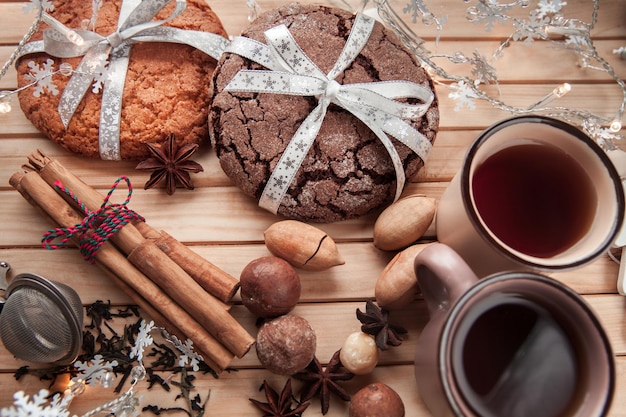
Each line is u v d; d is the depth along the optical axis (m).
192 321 0.37
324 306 0.39
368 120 0.37
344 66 0.38
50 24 0.38
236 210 0.40
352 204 0.38
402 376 0.38
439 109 0.42
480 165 0.35
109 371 0.37
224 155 0.38
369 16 0.41
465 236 0.34
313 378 0.37
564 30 0.40
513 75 0.42
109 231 0.37
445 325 0.30
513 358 0.32
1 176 0.40
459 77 0.39
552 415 0.31
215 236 0.39
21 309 0.35
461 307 0.30
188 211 0.40
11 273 0.39
